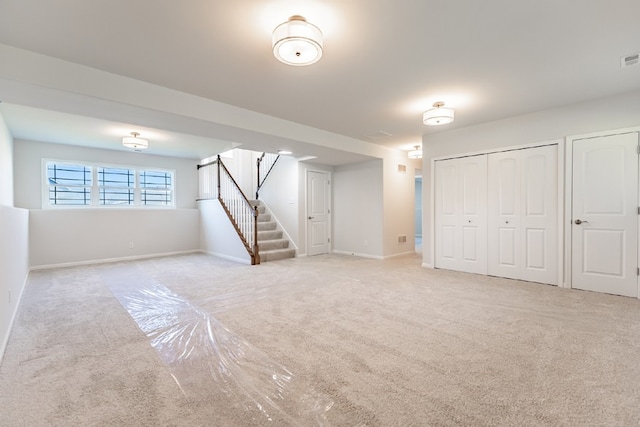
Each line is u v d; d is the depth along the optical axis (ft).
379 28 7.22
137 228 21.48
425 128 16.20
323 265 18.65
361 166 22.27
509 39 7.70
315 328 8.82
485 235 15.44
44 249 17.83
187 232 24.12
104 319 9.65
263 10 6.55
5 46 7.92
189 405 5.42
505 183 14.70
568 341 7.85
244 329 8.78
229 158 26.66
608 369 6.51
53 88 8.61
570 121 12.73
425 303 11.03
